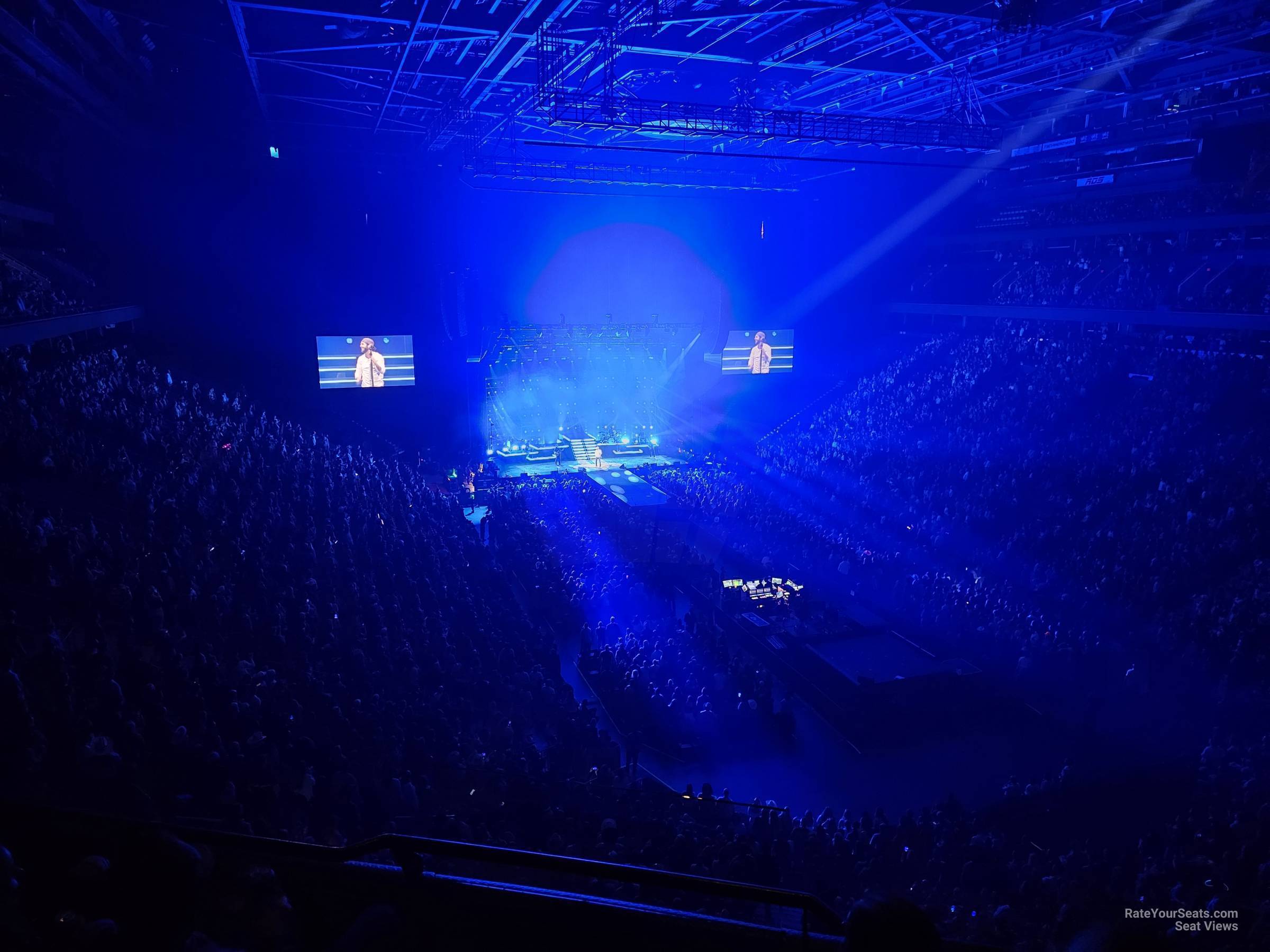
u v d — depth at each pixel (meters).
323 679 17.95
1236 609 23.69
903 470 43.59
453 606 25.75
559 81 33.16
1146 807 19.97
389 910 2.79
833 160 34.97
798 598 32.97
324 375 48.84
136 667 15.09
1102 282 46.09
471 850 3.41
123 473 24.22
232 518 25.67
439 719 17.52
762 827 17.23
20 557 17.86
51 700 13.27
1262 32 29.19
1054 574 29.83
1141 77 41.72
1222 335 40.03
